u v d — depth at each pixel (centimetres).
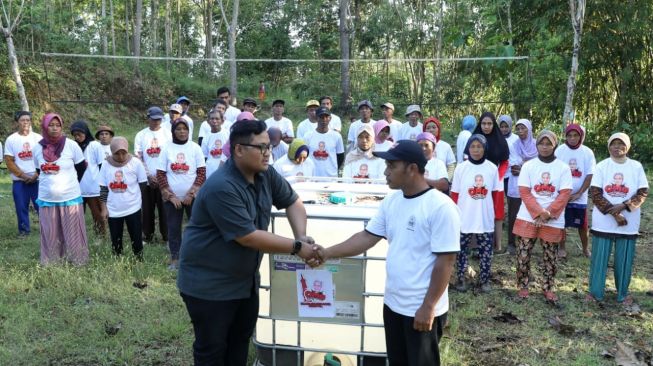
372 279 371
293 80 3241
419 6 2367
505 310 539
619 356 437
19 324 478
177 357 432
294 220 351
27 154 816
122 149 652
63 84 2130
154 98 2473
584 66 1520
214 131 819
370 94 2570
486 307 548
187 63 3097
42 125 636
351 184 498
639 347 459
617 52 1522
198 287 322
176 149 654
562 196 556
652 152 1462
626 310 541
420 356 310
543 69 1451
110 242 764
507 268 681
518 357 439
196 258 323
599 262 561
